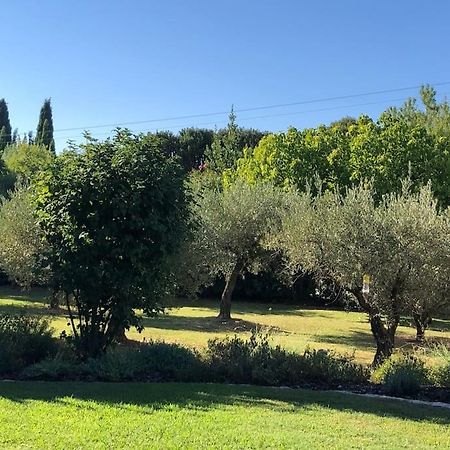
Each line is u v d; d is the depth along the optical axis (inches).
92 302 370.9
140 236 369.4
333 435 222.4
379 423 247.3
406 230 429.7
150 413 241.1
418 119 1194.0
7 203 803.4
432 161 931.3
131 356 346.6
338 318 949.2
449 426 247.9
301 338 675.4
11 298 996.6
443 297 438.0
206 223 759.1
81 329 377.1
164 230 364.5
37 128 2460.6
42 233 386.0
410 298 438.0
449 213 497.0
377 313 450.6
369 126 986.7
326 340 668.1
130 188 362.6
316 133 1079.6
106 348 378.3
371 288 445.7
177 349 358.9
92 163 367.2
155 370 344.2
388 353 446.0
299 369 348.8
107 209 364.8
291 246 472.7
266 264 829.8
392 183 923.4
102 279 361.7
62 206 366.0
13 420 218.8
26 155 1574.8
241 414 248.7
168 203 376.2
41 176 383.6
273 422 237.5
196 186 811.4
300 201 546.3
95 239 360.2
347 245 436.1
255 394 299.0
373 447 208.4
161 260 373.7
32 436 198.7
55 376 326.0
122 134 385.7
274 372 342.0
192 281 741.9
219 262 789.9
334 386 343.0
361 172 951.6
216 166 1625.2
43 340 366.0
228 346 364.5
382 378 349.7
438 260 430.6
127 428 214.5
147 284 371.2
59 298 541.6
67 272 364.5
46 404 249.1
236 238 792.9
